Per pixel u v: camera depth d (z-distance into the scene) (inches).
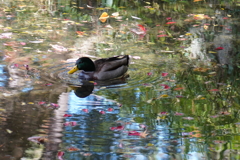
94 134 243.6
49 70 345.4
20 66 348.2
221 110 285.4
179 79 340.2
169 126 259.3
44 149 225.3
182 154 227.1
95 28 472.7
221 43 442.0
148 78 340.8
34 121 255.4
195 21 520.4
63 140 235.6
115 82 332.2
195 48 423.8
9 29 444.8
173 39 450.0
